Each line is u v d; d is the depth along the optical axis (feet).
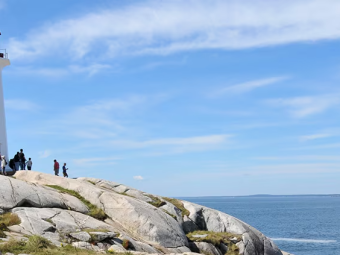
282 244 278.05
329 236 322.34
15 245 72.59
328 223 436.76
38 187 104.78
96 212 104.27
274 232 351.87
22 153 144.66
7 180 100.73
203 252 111.65
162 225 108.06
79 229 90.48
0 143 145.89
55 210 96.89
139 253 82.99
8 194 95.09
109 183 133.39
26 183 104.01
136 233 103.91
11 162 141.90
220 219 128.77
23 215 88.74
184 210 129.29
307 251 249.14
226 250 117.08
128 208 108.47
